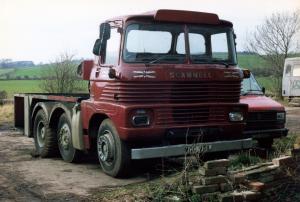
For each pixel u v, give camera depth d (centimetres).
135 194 671
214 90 833
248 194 629
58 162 1010
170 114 792
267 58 3341
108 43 843
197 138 823
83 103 905
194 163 761
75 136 930
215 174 636
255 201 635
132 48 795
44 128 1075
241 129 865
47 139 1051
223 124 838
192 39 838
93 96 882
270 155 909
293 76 2525
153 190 667
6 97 3108
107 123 827
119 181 799
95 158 1049
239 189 648
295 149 794
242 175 656
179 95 801
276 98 3173
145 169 892
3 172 891
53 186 768
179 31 830
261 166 714
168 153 775
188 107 805
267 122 1034
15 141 1359
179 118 799
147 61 797
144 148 762
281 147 954
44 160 1040
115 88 797
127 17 798
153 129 778
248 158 821
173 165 898
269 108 1037
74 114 938
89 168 930
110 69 796
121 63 783
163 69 788
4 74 5306
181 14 830
